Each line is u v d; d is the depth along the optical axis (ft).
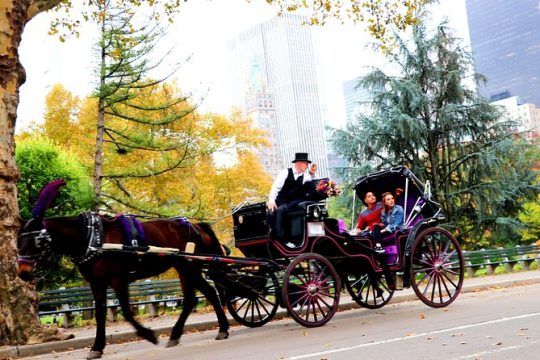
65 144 86.69
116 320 51.65
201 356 29.89
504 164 92.22
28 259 31.37
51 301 49.98
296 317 36.32
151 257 34.63
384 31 67.51
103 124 63.52
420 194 43.78
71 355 35.55
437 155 95.40
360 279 44.42
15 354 37.29
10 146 41.63
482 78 98.02
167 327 41.86
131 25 60.13
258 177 98.78
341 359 25.26
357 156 94.22
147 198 78.89
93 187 64.69
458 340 27.48
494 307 39.37
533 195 94.32
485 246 101.96
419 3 67.62
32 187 62.23
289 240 37.99
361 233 42.19
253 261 36.81
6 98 41.68
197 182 85.92
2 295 39.58
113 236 33.22
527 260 88.43
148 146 63.98
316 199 38.91
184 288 36.29
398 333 31.30
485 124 95.30
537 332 27.96
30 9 43.70
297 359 26.18
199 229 38.11
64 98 87.81
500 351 24.13
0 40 41.52
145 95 66.28
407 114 92.43
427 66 96.02
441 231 43.34
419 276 72.18
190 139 67.36
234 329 40.65
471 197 93.25
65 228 32.09
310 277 37.86
